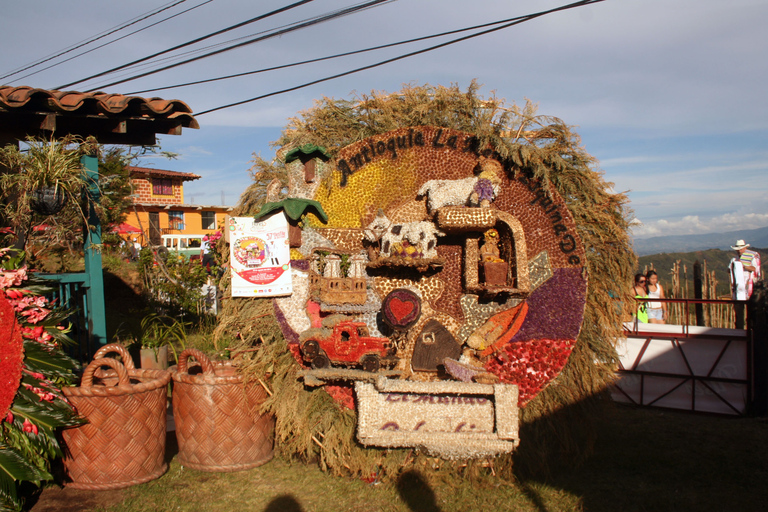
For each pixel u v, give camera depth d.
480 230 4.93
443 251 5.26
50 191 5.27
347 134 5.31
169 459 5.09
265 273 5.07
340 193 5.23
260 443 5.00
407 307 4.77
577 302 4.89
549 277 4.95
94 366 4.43
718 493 4.45
